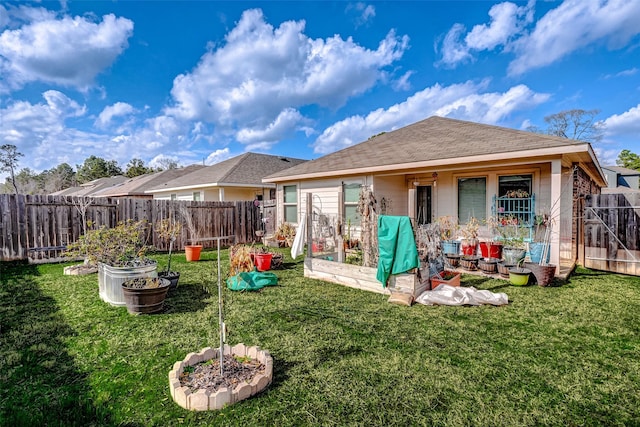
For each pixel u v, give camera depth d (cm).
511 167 776
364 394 244
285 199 1210
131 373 271
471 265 675
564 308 441
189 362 264
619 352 311
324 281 602
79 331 358
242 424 210
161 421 212
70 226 817
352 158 1035
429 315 415
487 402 235
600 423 215
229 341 334
